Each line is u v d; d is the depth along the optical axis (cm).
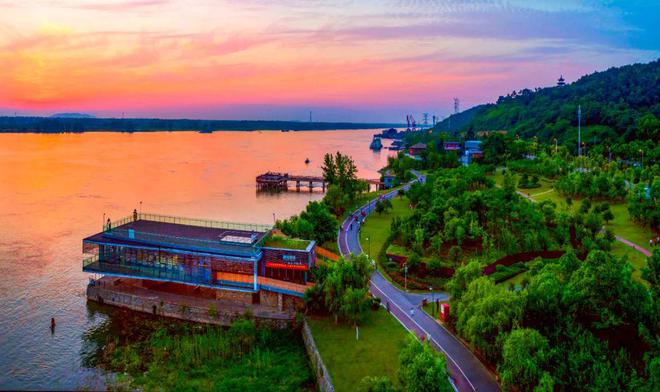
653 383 6150
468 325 8106
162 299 11038
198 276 11125
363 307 9581
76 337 9944
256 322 10150
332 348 8712
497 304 7912
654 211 13950
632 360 7000
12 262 14088
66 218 19150
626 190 17400
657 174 19638
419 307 10388
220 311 10450
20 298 11706
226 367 8781
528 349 6931
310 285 10456
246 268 10844
